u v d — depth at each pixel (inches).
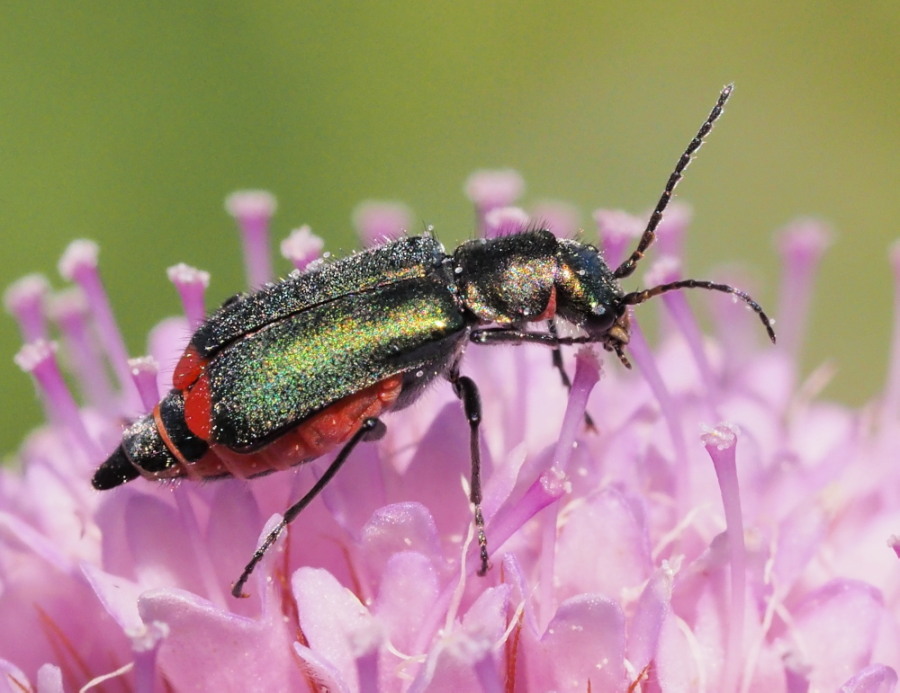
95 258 1.8
